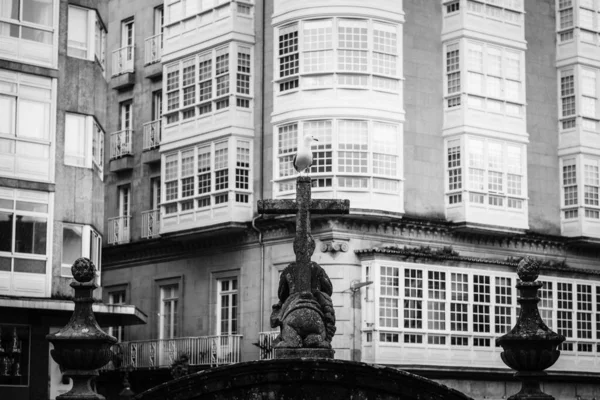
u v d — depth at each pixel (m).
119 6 51.72
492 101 43.12
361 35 40.75
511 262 42.75
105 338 14.61
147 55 49.88
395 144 40.78
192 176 44.56
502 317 42.28
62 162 37.03
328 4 40.66
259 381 15.05
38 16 37.00
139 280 48.38
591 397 44.94
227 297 44.00
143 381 46.38
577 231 44.75
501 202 42.88
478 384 41.59
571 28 45.56
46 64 36.97
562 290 44.09
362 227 40.16
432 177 42.06
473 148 42.25
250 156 42.97
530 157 44.50
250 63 43.44
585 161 45.09
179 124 45.50
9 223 35.50
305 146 19.36
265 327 41.59
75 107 37.72
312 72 40.66
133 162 49.88
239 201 42.62
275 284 41.50
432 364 40.06
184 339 44.53
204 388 15.17
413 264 40.22
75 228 37.25
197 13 45.03
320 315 17.33
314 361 14.91
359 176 39.84
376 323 39.00
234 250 43.50
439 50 43.03
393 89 41.09
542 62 45.50
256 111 43.09
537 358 15.58
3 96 35.88
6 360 35.41
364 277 39.56
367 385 15.05
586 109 45.50
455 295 41.12
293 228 41.06
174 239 45.31
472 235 42.69
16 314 35.69
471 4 42.94
